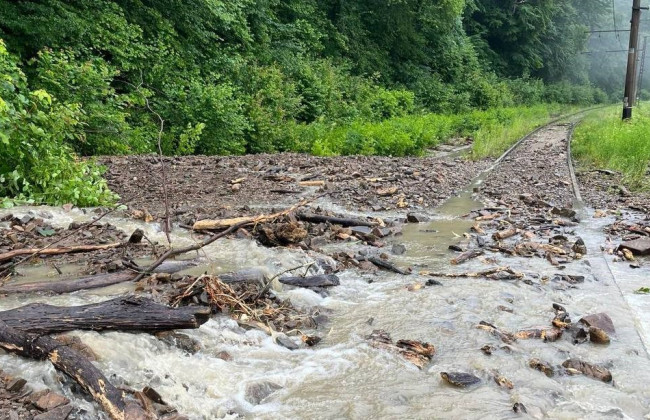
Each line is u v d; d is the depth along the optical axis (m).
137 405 3.15
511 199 10.25
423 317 4.75
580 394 3.61
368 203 9.73
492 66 51.00
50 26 14.89
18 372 3.28
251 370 3.79
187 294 4.65
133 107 16.80
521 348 4.20
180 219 7.76
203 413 3.27
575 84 64.31
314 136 19.94
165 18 19.62
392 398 3.50
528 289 5.46
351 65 31.69
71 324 3.71
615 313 4.94
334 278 5.55
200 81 18.59
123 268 5.49
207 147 17.33
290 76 24.22
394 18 35.72
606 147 15.39
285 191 10.15
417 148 20.56
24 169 8.28
